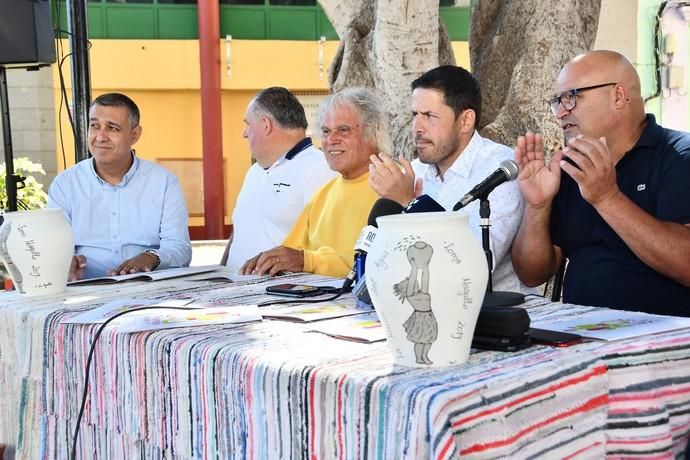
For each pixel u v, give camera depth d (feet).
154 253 10.61
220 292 7.52
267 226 12.34
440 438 3.66
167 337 5.45
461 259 4.24
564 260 9.07
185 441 5.26
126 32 47.09
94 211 11.84
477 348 4.75
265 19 47.29
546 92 14.23
